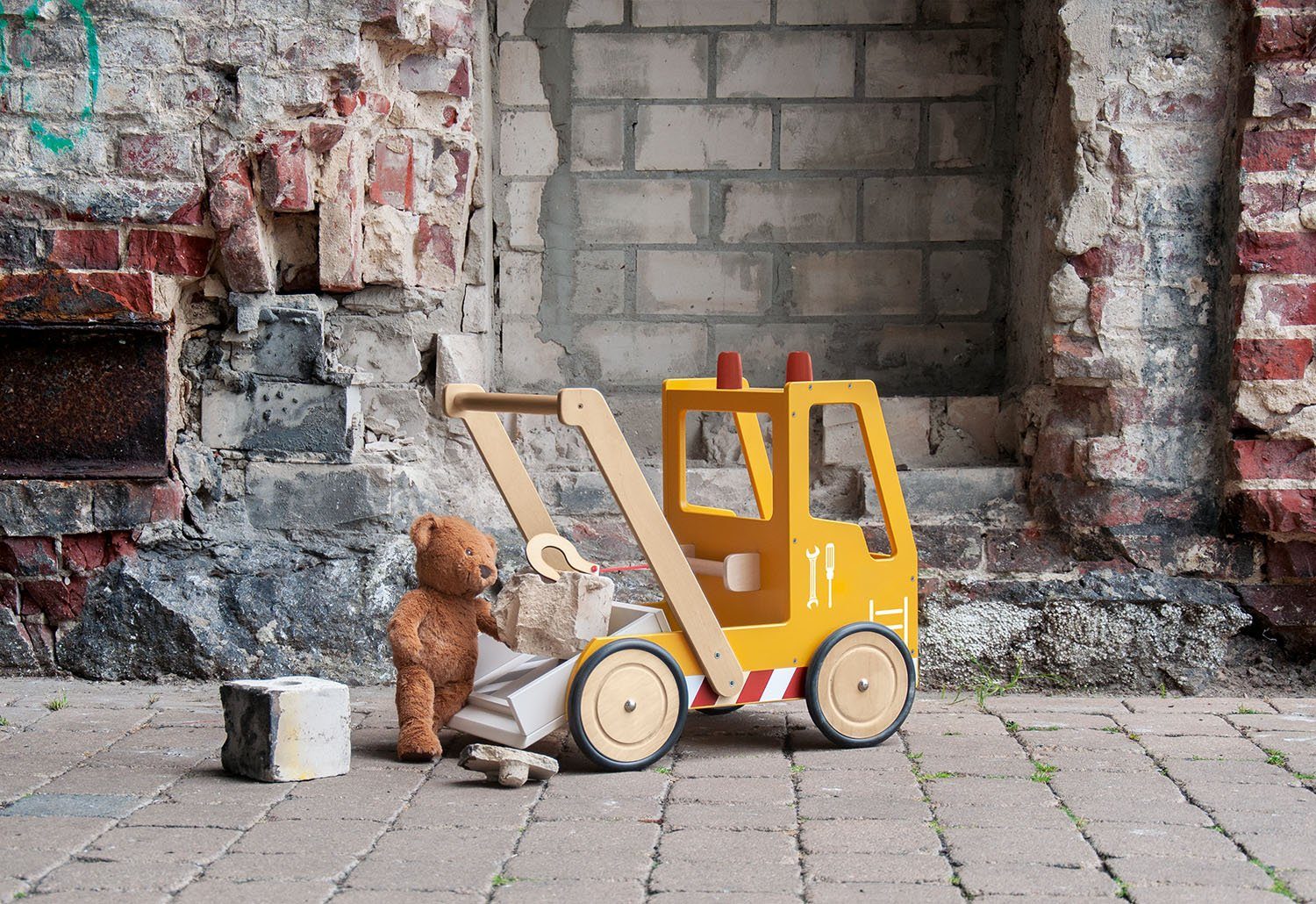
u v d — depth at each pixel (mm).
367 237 4559
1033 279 4859
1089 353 4484
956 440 5004
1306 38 4238
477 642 3643
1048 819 2945
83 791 3145
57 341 4348
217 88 4312
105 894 2469
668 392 3928
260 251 4391
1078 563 4535
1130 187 4441
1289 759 3463
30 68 4316
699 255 5254
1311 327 4309
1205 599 4418
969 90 5203
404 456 4656
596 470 4906
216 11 4301
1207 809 3018
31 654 4406
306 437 4508
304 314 4484
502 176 5223
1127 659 4445
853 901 2449
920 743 3662
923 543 4582
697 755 3551
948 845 2762
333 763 3299
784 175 5234
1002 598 4488
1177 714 4020
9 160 4328
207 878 2562
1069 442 4566
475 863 2656
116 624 4379
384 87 4555
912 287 5262
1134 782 3244
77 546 4406
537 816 2988
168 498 4414
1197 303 4469
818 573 3605
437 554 3555
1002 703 4219
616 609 3703
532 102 5207
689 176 5234
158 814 2973
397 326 4715
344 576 4441
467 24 4641
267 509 4512
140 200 4309
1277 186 4293
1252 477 4363
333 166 4430
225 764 3330
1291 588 4422
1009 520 4637
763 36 5195
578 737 3318
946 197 5234
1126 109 4441
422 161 4633
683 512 3910
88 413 4367
